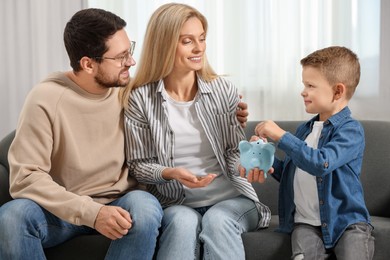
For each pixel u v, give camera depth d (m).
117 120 1.90
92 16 1.81
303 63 1.86
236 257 1.71
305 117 2.50
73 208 1.67
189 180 1.76
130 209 1.71
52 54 2.61
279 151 2.21
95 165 1.84
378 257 1.76
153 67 1.91
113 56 1.81
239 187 1.91
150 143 1.92
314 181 1.80
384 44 2.43
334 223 1.73
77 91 1.85
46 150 1.77
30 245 1.66
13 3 2.59
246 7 2.49
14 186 1.75
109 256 1.69
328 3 2.44
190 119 1.92
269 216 1.93
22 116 1.80
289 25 2.47
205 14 2.51
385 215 2.08
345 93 1.83
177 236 1.71
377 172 2.10
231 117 1.94
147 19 2.55
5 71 2.61
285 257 1.76
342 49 1.85
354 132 1.77
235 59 2.52
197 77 1.95
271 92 2.50
